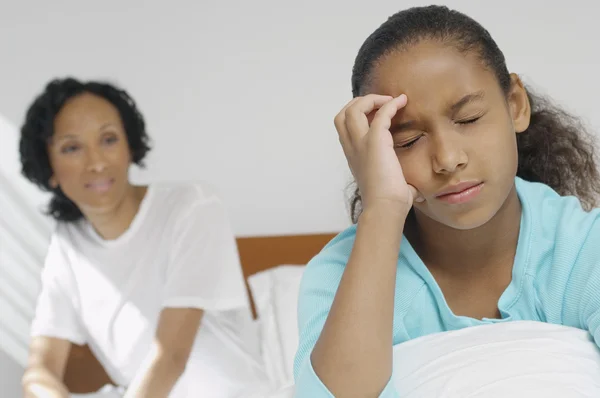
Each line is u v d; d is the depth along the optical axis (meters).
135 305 1.84
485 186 0.84
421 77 0.85
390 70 0.87
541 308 0.92
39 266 2.69
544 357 0.81
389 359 0.82
